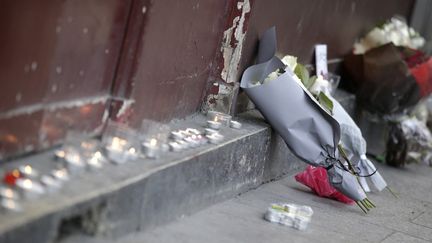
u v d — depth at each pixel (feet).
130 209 19.24
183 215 22.40
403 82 35.73
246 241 21.94
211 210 23.79
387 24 39.78
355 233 25.00
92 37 20.16
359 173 27.76
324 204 27.55
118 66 21.65
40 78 18.60
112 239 18.80
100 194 17.71
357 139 28.07
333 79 35.37
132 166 19.86
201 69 26.55
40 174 17.84
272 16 30.07
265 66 28.27
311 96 26.73
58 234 17.61
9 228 14.89
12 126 18.06
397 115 36.17
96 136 21.47
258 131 26.76
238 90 28.35
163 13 22.48
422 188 33.14
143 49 21.91
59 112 19.61
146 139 21.84
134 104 22.27
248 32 28.53
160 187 20.45
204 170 22.94
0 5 16.78
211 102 27.61
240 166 25.73
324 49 35.19
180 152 22.07
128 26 21.50
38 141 19.08
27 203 16.12
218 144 23.81
